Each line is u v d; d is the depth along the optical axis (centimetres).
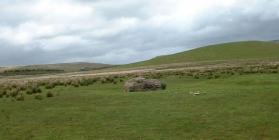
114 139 2270
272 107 2861
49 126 2572
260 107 2873
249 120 2553
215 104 3020
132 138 2278
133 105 3097
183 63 13700
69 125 2580
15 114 2919
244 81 4272
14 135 2408
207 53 16550
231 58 14425
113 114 2811
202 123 2525
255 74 5275
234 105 2961
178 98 3309
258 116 2638
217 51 16775
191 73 6391
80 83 5031
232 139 2228
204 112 2781
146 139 2253
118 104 3162
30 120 2733
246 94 3331
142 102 3203
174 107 2967
